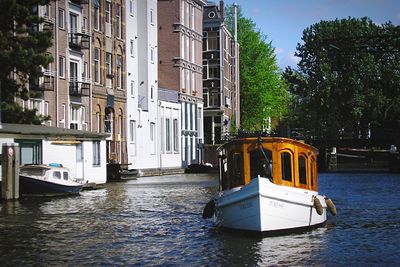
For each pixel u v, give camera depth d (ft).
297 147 68.44
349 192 129.80
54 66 161.17
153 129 227.81
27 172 112.16
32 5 121.60
